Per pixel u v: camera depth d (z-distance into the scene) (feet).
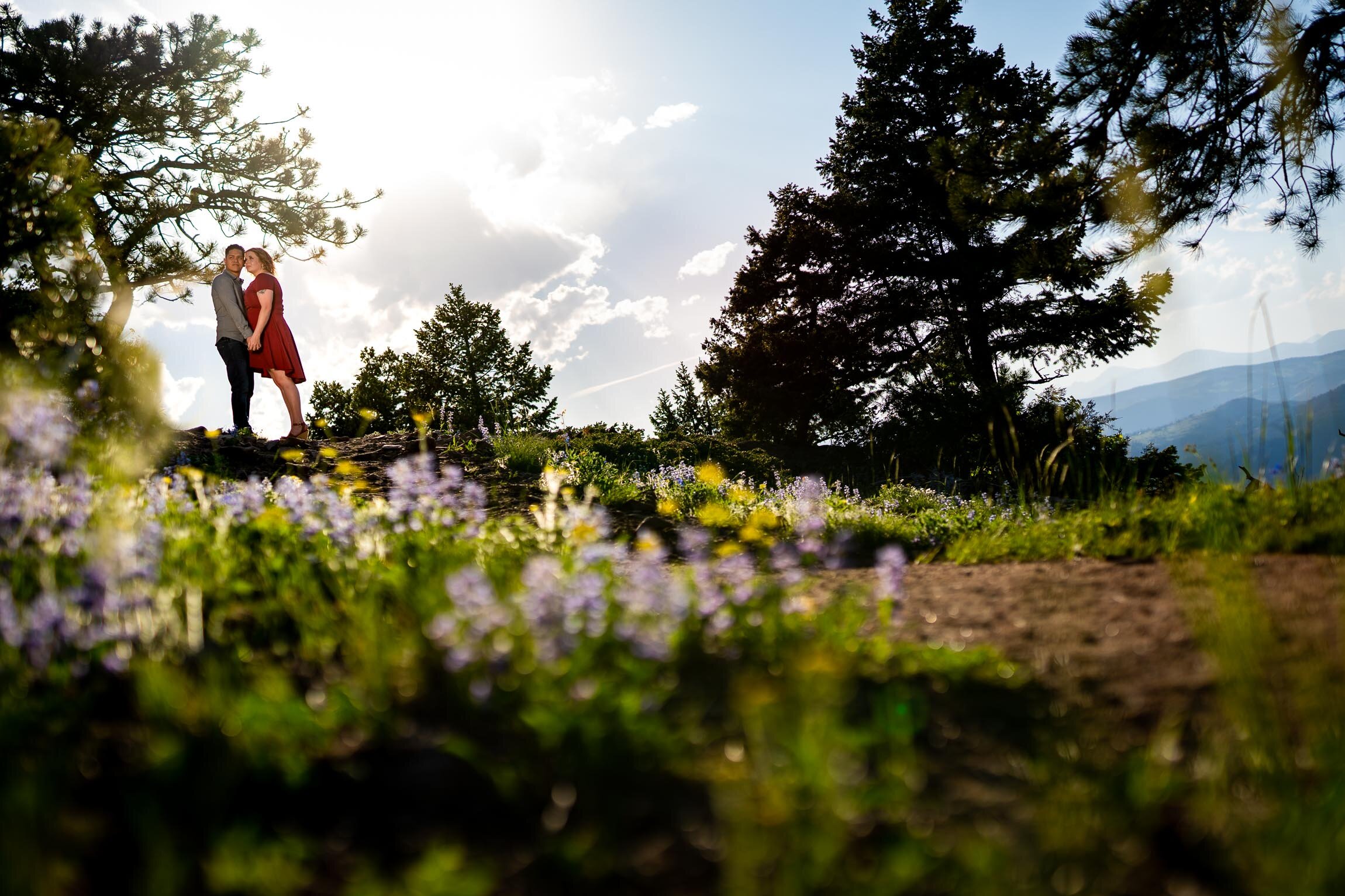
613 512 25.22
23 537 10.53
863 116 92.94
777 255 98.22
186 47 62.18
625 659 8.54
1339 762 6.31
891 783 6.49
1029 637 10.32
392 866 5.68
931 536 22.59
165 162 64.23
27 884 4.93
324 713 7.33
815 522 20.52
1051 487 31.09
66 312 20.18
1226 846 5.69
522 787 6.53
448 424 36.70
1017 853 5.70
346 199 68.33
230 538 12.67
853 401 90.84
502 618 8.15
